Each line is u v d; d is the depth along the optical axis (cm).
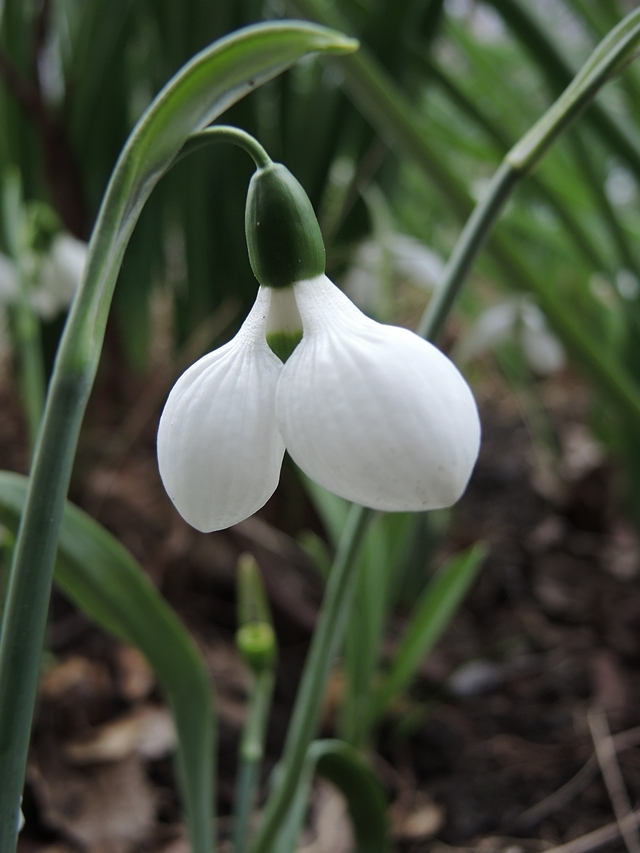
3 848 13
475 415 12
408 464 12
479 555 28
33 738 29
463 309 51
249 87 13
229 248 40
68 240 35
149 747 30
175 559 40
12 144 43
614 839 26
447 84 34
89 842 26
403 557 32
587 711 33
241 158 38
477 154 47
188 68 12
